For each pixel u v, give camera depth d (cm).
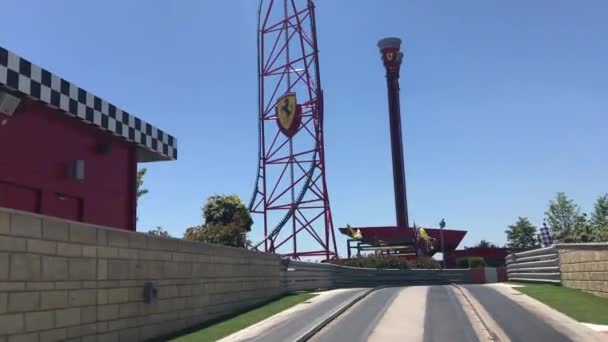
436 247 6975
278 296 2181
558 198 5866
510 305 1691
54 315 984
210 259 1620
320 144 4800
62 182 1474
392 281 3662
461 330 1335
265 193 4912
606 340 1134
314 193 4738
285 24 5097
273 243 4769
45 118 1426
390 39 8369
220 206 4388
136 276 1246
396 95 8281
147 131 1791
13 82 1245
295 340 1230
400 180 7962
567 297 1770
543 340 1161
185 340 1278
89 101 1521
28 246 932
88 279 1084
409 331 1344
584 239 3903
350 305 1855
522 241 7681
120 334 1175
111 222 1666
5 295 879
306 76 4938
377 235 6550
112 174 1686
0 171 1284
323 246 4631
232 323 1517
